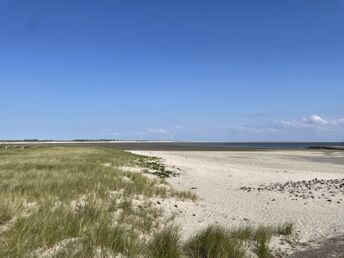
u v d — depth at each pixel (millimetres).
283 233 11734
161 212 13578
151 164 36875
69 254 7816
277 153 75688
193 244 9664
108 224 10320
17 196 12836
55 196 13969
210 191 21281
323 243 10930
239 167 37938
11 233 8625
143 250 8812
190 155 62812
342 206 16844
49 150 57812
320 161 52906
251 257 9336
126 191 17188
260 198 18859
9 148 65125
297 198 18891
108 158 39062
